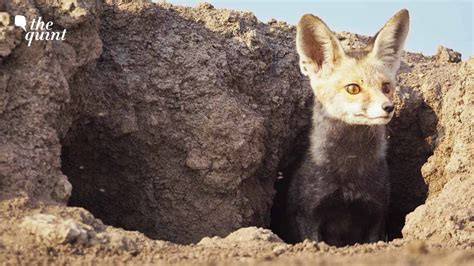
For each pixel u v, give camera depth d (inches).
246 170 482.6
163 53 488.4
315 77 486.6
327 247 335.0
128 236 339.3
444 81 543.2
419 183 549.6
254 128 483.8
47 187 372.5
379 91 461.4
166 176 474.3
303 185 499.5
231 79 501.0
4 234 318.7
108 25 487.2
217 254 317.1
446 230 391.2
